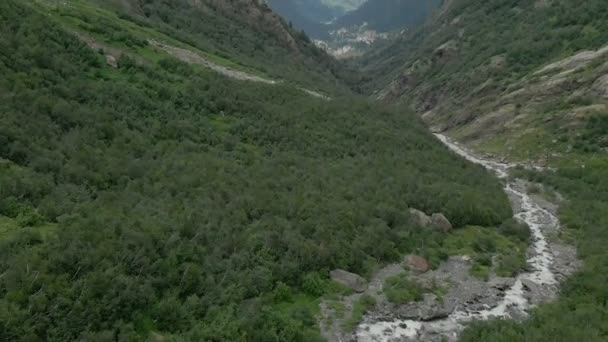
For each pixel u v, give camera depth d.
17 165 27.53
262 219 31.50
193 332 19.70
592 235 40.94
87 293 18.52
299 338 22.36
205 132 46.66
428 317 26.55
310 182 41.03
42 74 38.94
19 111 31.75
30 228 22.28
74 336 17.41
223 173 37.03
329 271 28.80
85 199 26.81
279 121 55.50
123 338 18.02
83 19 62.53
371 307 26.59
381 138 59.72
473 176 57.31
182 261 23.36
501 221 44.03
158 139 41.53
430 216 41.03
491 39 139.38
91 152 32.22
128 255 21.47
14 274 18.27
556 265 35.78
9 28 42.66
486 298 29.62
